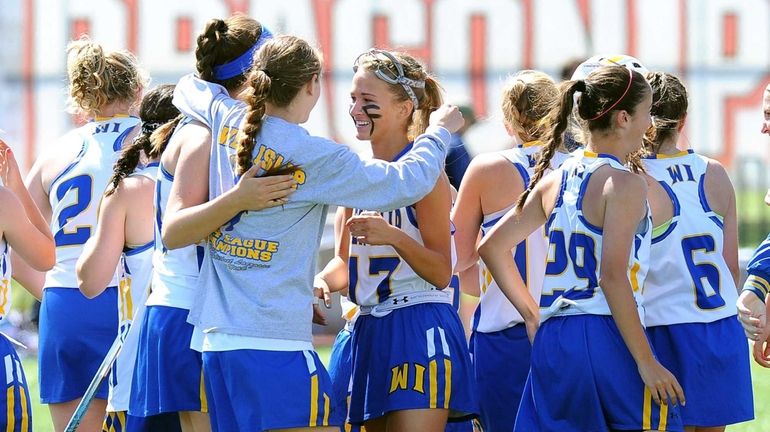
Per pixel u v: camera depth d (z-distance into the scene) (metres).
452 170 21.06
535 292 16.80
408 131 15.65
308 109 13.70
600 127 14.12
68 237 18.11
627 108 13.97
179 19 50.44
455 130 14.60
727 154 52.84
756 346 15.37
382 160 14.54
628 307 13.55
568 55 51.38
